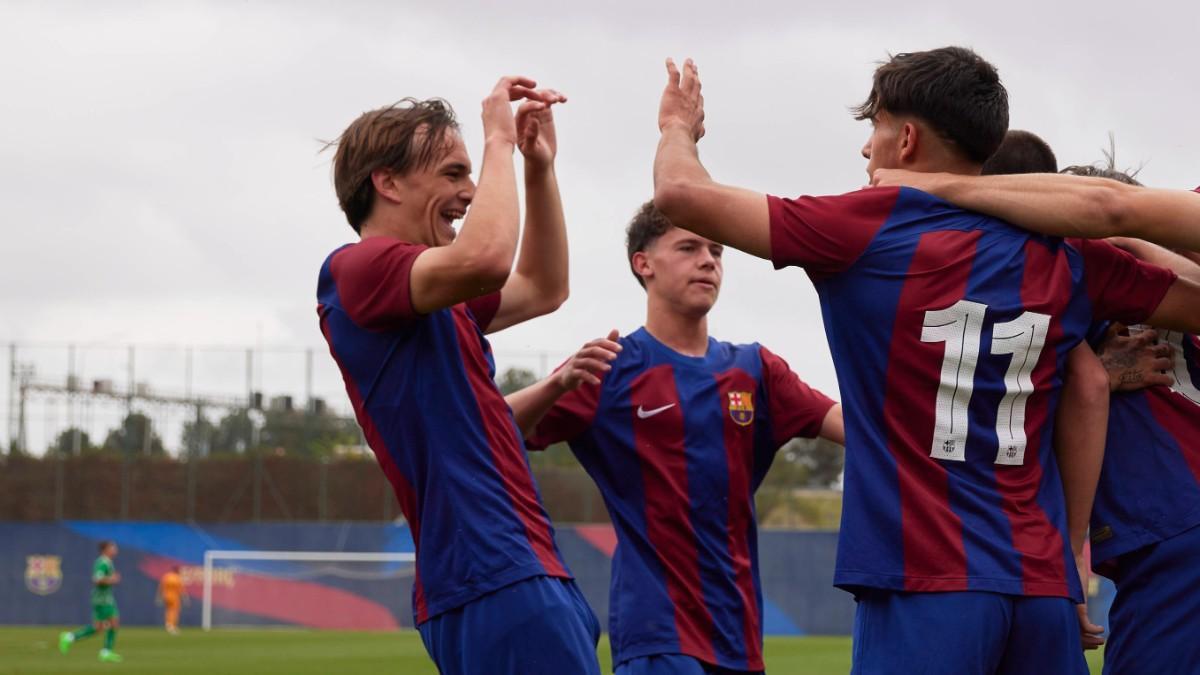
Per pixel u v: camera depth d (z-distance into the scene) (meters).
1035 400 6.14
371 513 62.84
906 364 5.99
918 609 5.91
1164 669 6.82
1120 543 6.86
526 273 7.58
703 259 9.84
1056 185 6.00
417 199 6.71
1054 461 6.34
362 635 51.97
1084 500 6.47
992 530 5.93
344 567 60.34
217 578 60.50
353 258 6.39
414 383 6.36
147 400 64.56
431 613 6.34
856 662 6.15
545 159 7.39
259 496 63.06
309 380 65.56
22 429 63.41
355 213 6.86
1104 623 38.28
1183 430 6.89
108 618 37.84
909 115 6.36
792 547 57.12
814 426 9.94
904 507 5.96
